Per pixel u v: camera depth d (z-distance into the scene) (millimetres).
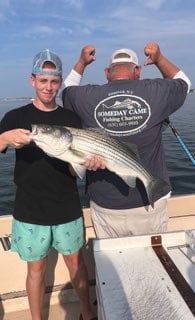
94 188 3225
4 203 9109
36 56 2945
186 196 4141
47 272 3662
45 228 2996
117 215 3188
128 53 3215
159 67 3520
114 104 3086
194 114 26844
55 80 2932
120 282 2172
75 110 3230
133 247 2580
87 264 3744
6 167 12891
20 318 3506
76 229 3117
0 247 3561
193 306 1927
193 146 13828
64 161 2941
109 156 2928
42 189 2967
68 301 3709
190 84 3361
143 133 3111
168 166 11102
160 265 2338
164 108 3127
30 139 2691
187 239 2574
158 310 1912
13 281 3592
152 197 2979
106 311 1928
